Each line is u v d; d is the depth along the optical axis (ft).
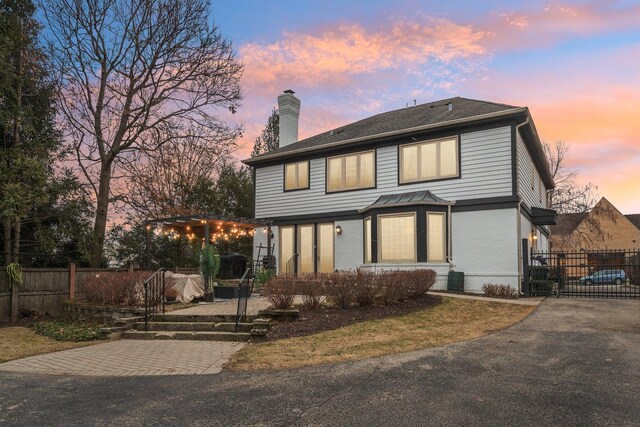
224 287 43.93
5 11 48.16
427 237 50.11
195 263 74.59
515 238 46.34
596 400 14.82
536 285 46.65
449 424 12.94
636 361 19.84
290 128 74.49
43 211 52.26
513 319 31.63
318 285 33.24
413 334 26.50
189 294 40.27
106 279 37.99
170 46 63.72
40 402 15.92
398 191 55.16
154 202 80.38
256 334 26.63
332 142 60.90
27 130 48.62
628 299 43.39
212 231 59.57
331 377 18.24
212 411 14.49
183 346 26.30
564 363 19.70
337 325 28.68
